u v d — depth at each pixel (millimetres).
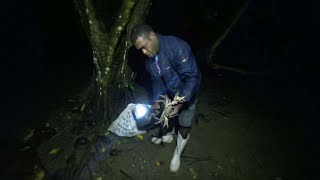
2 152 3643
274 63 5336
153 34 2506
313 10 6215
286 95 4793
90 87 4043
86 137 3877
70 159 3639
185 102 2871
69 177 3477
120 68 3629
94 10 3049
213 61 5148
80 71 4777
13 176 3432
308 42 5777
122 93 3951
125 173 3576
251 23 6016
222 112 4426
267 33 5875
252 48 5570
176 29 5691
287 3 6383
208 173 3656
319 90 4906
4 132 3859
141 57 3932
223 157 3846
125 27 3051
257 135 4156
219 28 5648
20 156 3629
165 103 2938
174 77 2848
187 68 2672
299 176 3701
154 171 3625
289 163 3842
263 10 6215
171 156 3801
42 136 3854
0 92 4320
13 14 5309
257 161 3836
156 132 4008
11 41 5004
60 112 4141
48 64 4852
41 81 4570
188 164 3725
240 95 4730
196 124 4211
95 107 3938
